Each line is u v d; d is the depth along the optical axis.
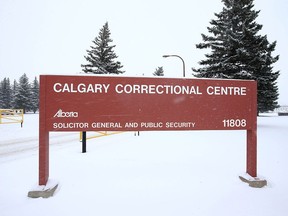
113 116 4.07
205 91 4.34
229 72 17.83
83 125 3.97
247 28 17.20
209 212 3.10
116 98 4.09
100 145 8.84
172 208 3.21
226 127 4.36
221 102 4.38
